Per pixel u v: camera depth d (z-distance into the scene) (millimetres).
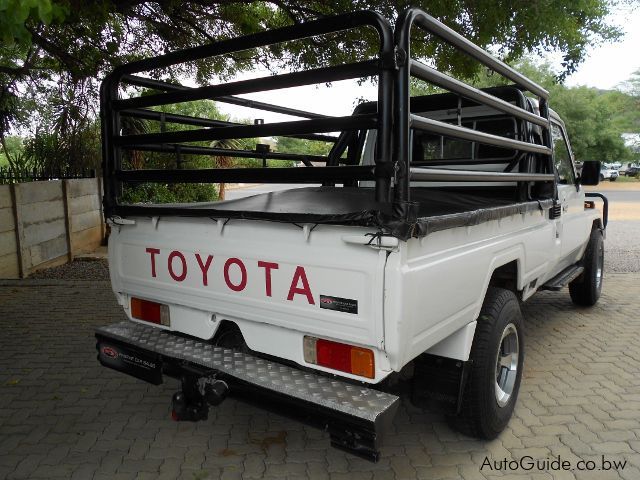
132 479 2873
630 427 3434
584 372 4352
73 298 6645
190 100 2910
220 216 2750
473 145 4449
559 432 3367
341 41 8234
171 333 3236
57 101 10695
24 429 3430
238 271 2736
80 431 3402
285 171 2512
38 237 8266
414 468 2973
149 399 3873
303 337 2553
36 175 9172
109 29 8156
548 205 4129
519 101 4062
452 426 3145
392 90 2168
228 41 2717
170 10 7270
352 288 2309
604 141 38031
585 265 5996
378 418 2182
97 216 10383
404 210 2162
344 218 2266
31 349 4891
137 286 3295
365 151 4930
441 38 2410
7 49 9359
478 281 2855
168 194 12703
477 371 2914
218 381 2561
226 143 14203
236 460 3057
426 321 2377
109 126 3287
